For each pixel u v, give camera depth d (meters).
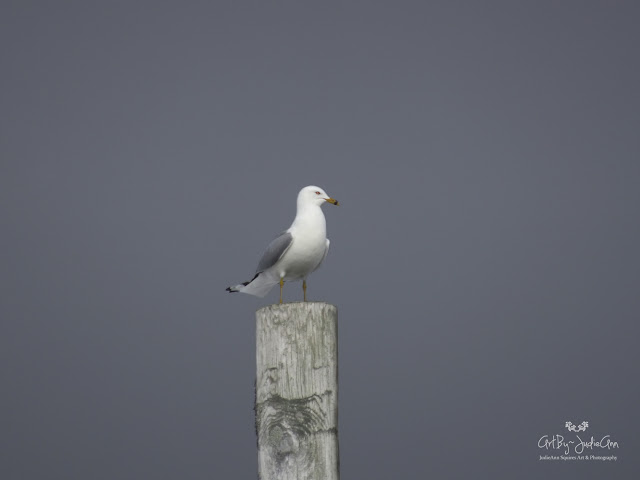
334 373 10.80
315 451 10.42
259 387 10.87
